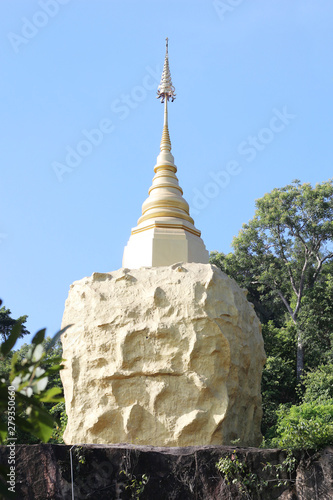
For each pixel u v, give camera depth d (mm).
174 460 9781
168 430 12516
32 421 3539
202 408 12648
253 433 14508
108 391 13180
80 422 13234
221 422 12414
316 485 9086
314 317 34156
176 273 14297
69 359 13938
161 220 16938
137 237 16828
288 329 35656
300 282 37812
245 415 14195
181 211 17516
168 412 12703
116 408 12992
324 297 35094
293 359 34594
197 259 16578
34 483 9070
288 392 31922
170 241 16219
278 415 24484
